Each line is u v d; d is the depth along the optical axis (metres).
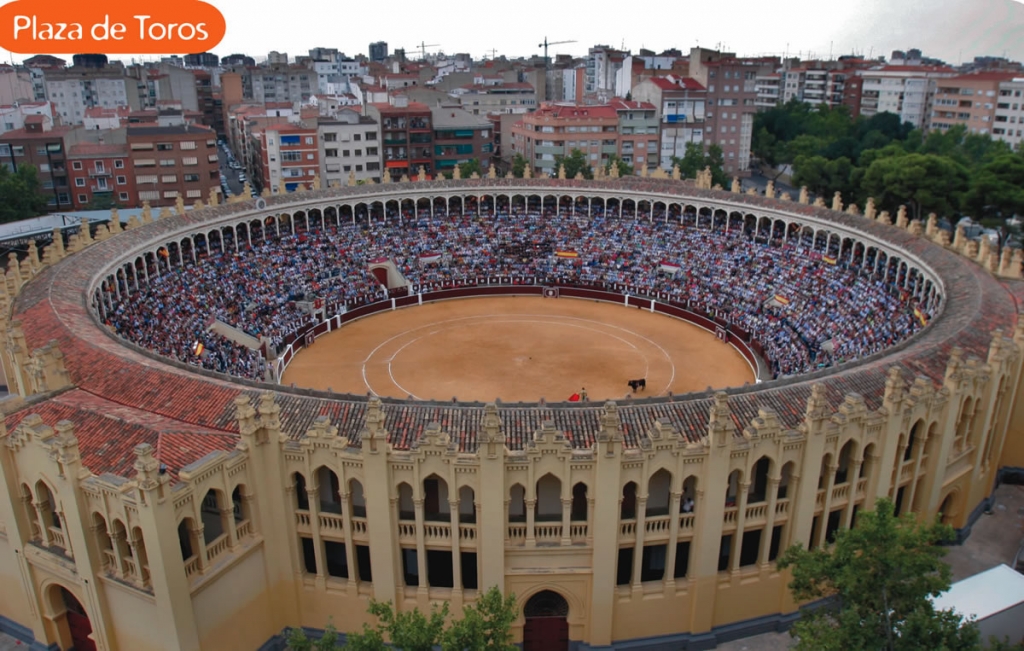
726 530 47.34
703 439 44.84
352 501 47.81
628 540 46.22
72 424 43.31
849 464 49.03
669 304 117.06
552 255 129.25
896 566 35.97
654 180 134.00
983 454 59.53
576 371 95.88
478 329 111.38
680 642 48.66
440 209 137.00
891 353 60.75
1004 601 45.94
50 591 47.62
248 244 116.94
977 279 78.62
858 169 145.00
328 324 110.62
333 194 125.44
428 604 47.31
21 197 140.38
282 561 48.00
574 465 44.03
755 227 122.25
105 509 41.75
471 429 47.22
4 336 67.00
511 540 45.97
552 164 188.12
